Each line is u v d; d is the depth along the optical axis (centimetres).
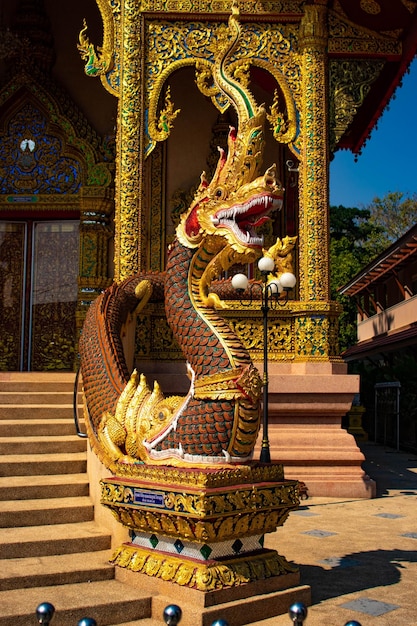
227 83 548
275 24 1116
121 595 481
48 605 315
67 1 1526
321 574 594
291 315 1086
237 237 501
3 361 1422
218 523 465
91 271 1423
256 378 497
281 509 515
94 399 661
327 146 1109
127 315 889
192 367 522
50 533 577
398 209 4488
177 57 1108
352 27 1130
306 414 1056
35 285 1446
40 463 701
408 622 470
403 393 2059
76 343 1405
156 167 1424
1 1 1472
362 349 2712
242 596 472
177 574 475
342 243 3888
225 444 498
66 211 1448
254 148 509
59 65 1506
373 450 2006
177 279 536
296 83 1115
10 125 1466
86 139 1442
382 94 1377
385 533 766
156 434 538
